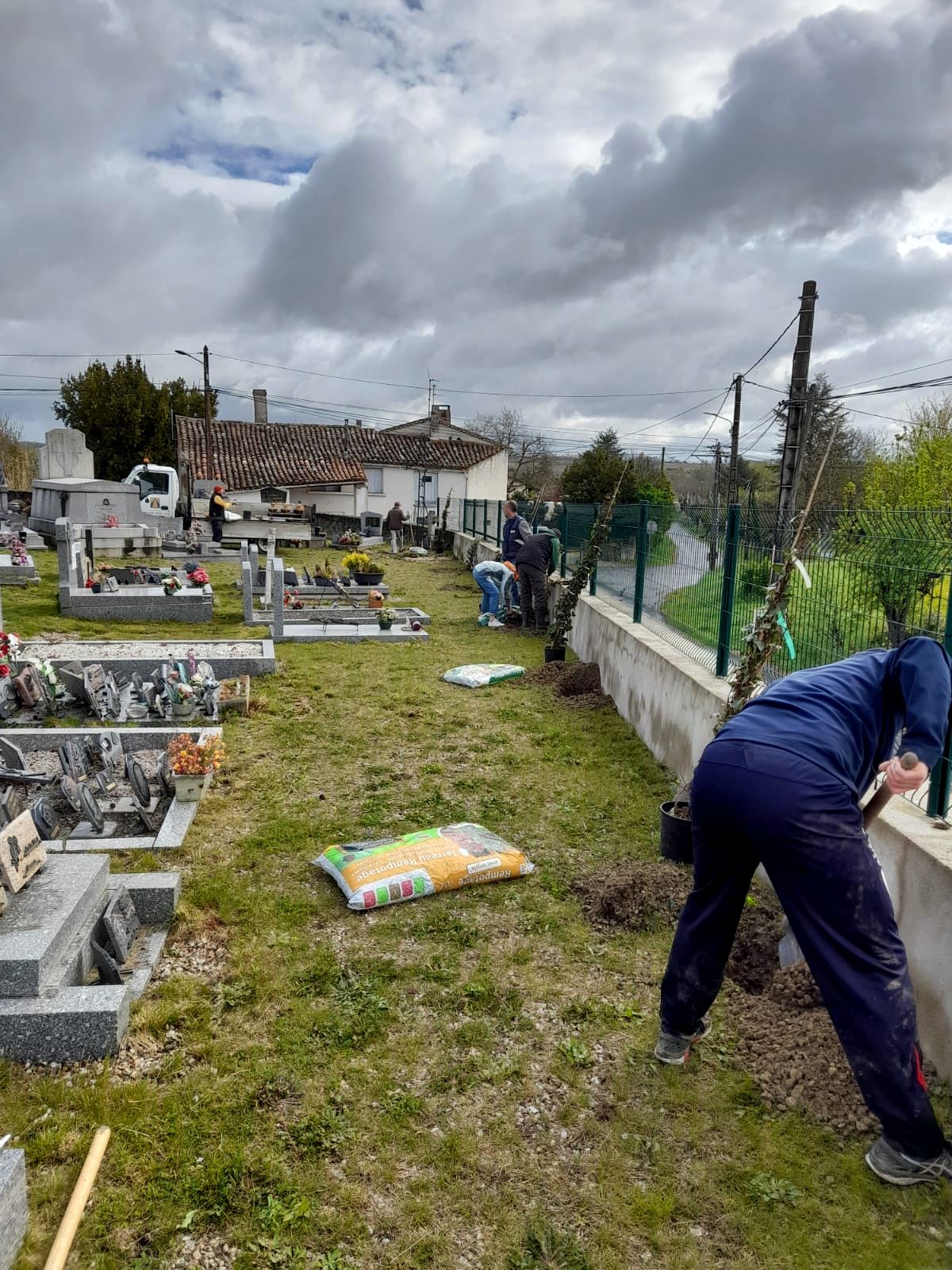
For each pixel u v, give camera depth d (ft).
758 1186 8.11
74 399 130.82
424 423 171.94
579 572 30.48
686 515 21.85
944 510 11.14
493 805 17.53
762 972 11.55
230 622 38.47
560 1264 7.31
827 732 8.07
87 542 42.37
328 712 24.03
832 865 7.59
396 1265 7.29
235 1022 10.38
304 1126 8.73
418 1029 10.34
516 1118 8.98
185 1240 7.47
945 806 10.55
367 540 84.84
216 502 71.20
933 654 8.24
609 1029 10.41
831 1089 9.14
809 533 14.49
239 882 13.83
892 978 7.66
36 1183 7.95
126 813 16.25
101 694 22.99
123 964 11.21
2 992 9.77
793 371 58.23
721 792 8.11
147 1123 8.70
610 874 14.08
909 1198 7.97
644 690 22.30
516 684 28.37
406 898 13.29
